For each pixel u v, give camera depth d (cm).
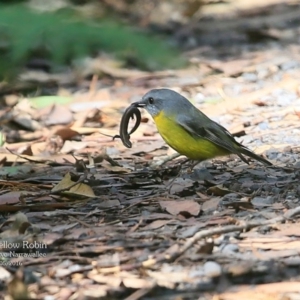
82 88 1852
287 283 731
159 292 722
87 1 2514
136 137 1437
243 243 822
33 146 1397
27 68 1898
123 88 1839
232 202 932
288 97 1631
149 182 1090
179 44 2308
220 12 2812
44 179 1126
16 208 962
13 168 1210
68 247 831
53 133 1437
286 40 2281
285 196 993
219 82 1820
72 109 1648
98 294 716
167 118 1127
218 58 2084
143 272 753
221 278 742
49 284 741
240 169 1146
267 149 1268
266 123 1462
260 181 1068
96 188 1061
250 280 744
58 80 1886
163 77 1917
